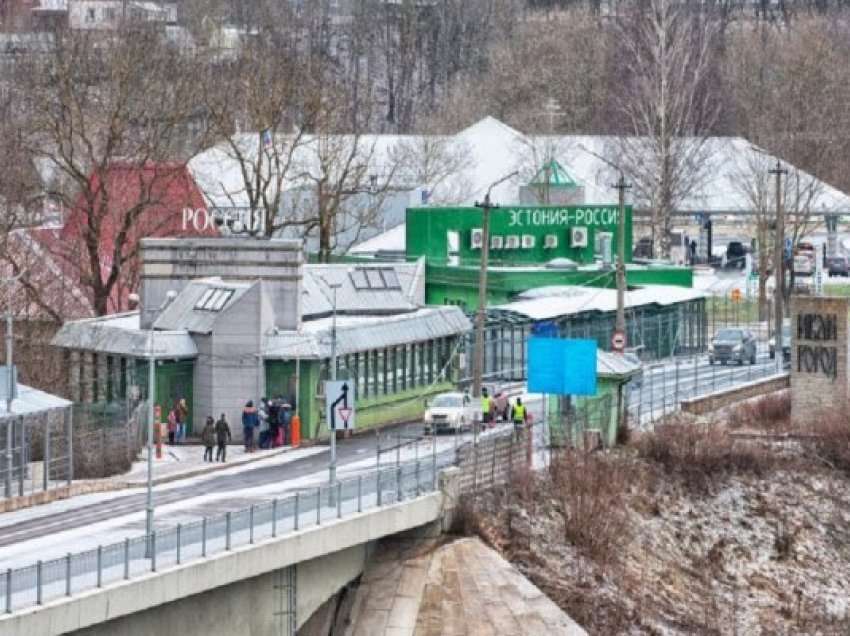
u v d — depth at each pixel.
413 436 146.00
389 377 155.38
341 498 117.81
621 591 129.88
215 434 140.12
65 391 154.62
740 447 152.12
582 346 142.50
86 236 174.12
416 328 158.25
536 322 178.12
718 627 131.50
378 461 130.88
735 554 143.00
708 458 149.88
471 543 125.50
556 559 129.62
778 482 151.62
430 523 124.69
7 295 162.50
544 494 134.75
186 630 106.50
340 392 118.50
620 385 150.12
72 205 176.62
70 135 178.50
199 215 194.88
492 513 130.38
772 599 139.50
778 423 165.00
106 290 174.12
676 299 197.38
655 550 138.62
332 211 197.00
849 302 164.12
